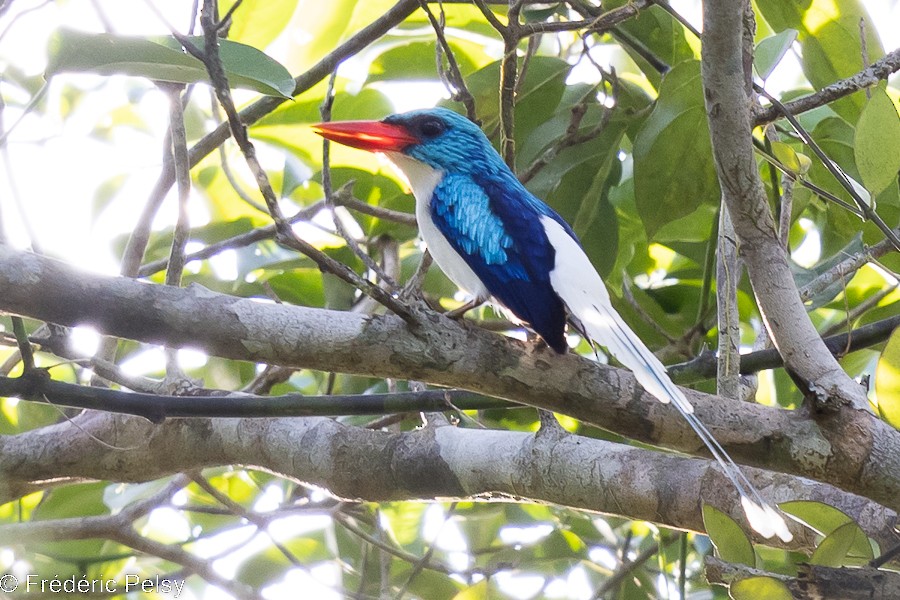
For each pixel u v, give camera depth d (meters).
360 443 9.45
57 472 9.82
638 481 8.61
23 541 10.74
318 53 12.98
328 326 7.32
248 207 13.99
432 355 7.37
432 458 9.23
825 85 10.81
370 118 13.22
